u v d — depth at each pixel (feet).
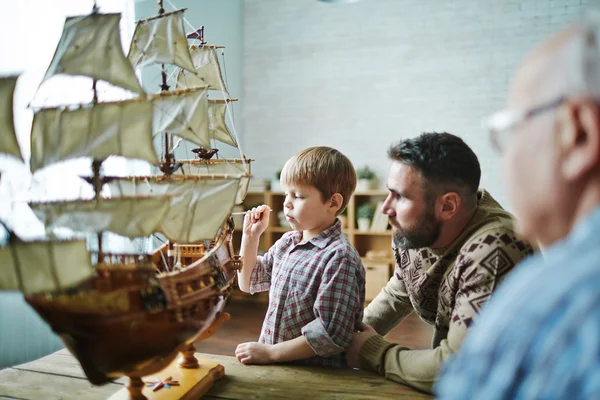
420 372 2.81
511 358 1.02
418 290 3.34
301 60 13.67
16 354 7.62
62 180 5.97
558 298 1.00
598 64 1.04
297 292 3.54
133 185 3.10
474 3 12.37
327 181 3.52
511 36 12.16
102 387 2.92
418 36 12.80
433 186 2.80
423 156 2.80
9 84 2.18
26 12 6.94
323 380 3.05
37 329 7.80
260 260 4.15
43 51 7.09
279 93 13.88
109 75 2.57
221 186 3.05
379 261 12.19
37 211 2.48
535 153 1.14
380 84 13.12
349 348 3.29
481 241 2.80
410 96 12.90
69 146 2.52
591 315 0.94
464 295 2.79
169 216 2.85
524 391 0.99
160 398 2.61
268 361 3.33
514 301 1.08
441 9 12.61
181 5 11.97
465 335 2.66
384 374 3.09
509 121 1.20
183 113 3.05
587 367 0.91
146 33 3.29
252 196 13.53
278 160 13.98
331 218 3.67
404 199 2.89
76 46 2.67
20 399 2.75
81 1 7.70
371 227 12.51
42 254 1.95
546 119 1.10
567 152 1.08
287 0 13.67
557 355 0.96
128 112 2.49
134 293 2.15
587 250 1.02
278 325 3.63
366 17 13.16
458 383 1.11
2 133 2.18
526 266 1.17
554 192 1.12
